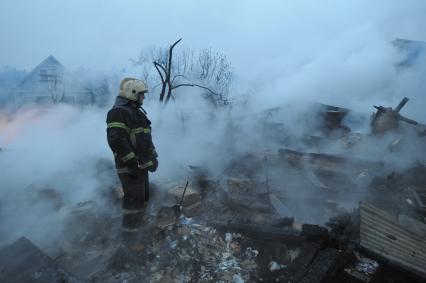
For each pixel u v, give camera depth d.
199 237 2.85
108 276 2.39
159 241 2.78
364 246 2.60
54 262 2.31
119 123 2.41
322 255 2.48
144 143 2.59
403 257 2.59
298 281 2.36
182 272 2.49
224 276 2.46
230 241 2.84
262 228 2.82
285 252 2.69
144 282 2.36
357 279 2.41
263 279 2.48
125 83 2.55
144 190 2.69
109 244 2.74
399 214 3.41
